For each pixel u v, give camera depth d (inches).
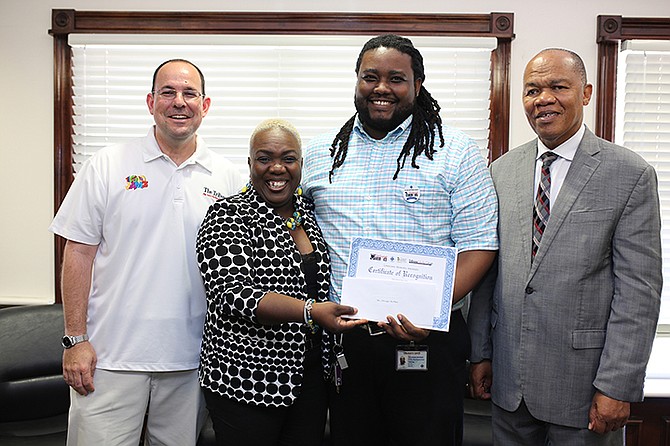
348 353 70.7
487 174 72.7
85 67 110.8
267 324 66.3
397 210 69.3
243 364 68.1
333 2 109.2
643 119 111.6
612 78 110.7
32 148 111.7
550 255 68.3
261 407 68.4
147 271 77.4
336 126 113.0
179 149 80.6
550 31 110.4
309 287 70.9
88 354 77.3
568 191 68.8
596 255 66.8
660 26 109.8
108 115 112.0
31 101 111.0
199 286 79.6
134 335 77.1
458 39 108.1
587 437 68.1
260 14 108.6
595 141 70.1
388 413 70.9
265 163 70.2
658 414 93.4
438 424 69.5
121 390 77.3
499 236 72.9
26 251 113.0
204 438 88.7
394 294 65.9
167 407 80.1
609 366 65.7
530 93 70.7
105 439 77.1
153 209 78.2
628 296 65.7
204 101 82.7
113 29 108.8
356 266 67.3
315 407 72.6
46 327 97.9
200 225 79.4
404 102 69.0
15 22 109.7
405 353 68.6
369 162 71.6
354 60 111.0
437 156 69.9
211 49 110.9
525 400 69.8
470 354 76.8
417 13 108.9
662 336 112.7
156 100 78.1
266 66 111.4
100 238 79.8
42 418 95.0
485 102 111.8
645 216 66.0
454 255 66.0
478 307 77.0
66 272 77.9
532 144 75.7
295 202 74.2
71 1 109.2
